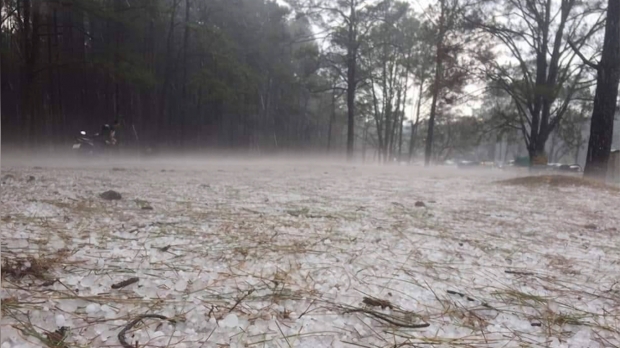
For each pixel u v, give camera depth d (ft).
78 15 56.80
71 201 13.55
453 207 16.98
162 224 10.57
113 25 63.36
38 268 6.45
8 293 5.44
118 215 11.59
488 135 78.13
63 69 61.26
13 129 67.21
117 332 4.68
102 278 6.28
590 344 5.08
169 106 90.12
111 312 5.17
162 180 24.71
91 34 73.61
